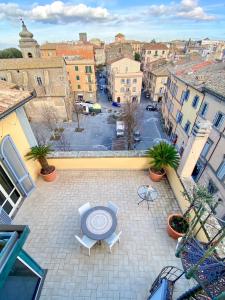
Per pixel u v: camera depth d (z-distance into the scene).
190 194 5.48
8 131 5.80
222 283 2.20
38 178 7.59
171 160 6.57
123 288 4.37
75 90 34.44
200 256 2.74
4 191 5.83
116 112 31.73
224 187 11.05
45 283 4.45
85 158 7.53
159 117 29.42
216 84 12.95
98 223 5.09
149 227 5.71
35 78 24.14
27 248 5.16
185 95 17.27
